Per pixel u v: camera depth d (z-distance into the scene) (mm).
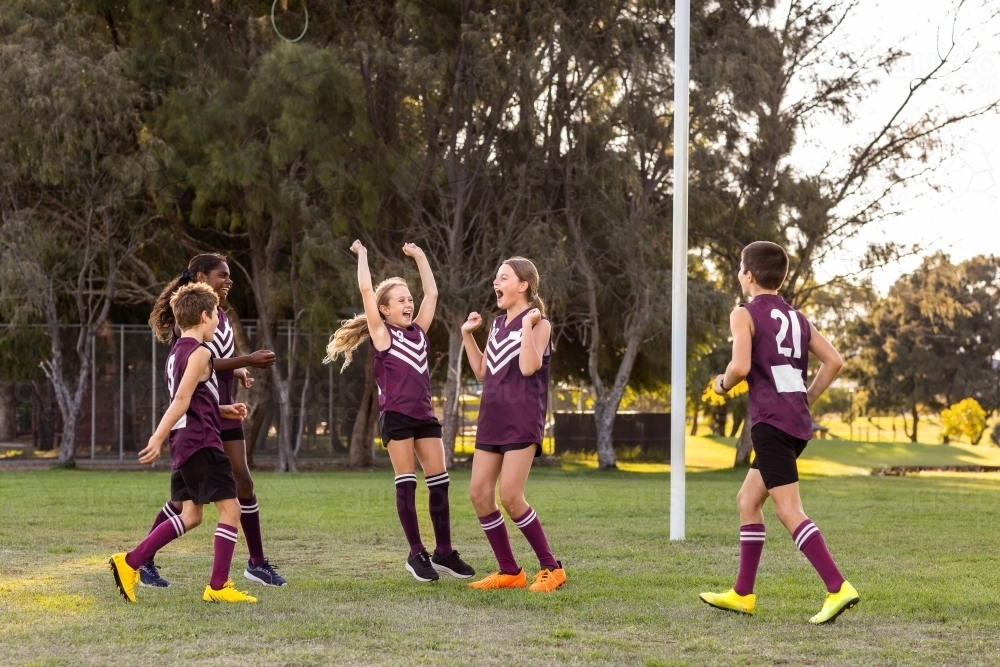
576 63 21375
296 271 21078
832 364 5258
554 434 28078
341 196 20109
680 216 8219
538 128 21766
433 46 21188
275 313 21828
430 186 21609
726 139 22438
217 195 19938
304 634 4539
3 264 19766
